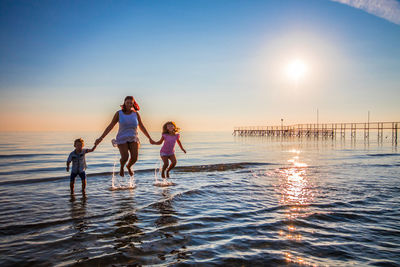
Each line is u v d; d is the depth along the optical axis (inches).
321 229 144.0
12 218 166.4
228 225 151.3
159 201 208.2
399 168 400.2
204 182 292.7
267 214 171.9
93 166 477.4
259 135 3149.6
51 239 131.0
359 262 105.2
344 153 762.8
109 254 113.5
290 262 105.3
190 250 117.3
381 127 1879.9
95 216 169.8
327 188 253.9
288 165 456.4
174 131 291.0
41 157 681.6
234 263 104.7
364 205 192.7
